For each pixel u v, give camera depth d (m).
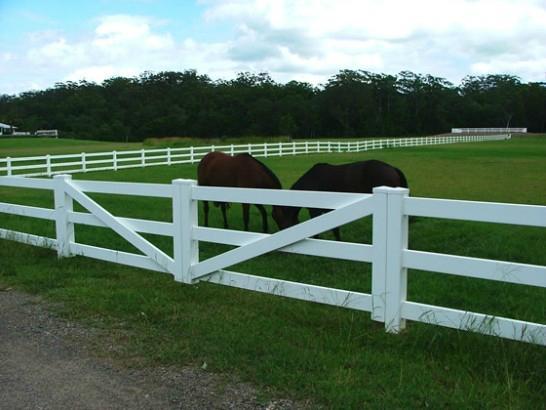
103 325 4.40
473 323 3.63
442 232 8.59
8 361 3.72
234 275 5.04
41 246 7.30
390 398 3.03
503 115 115.50
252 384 3.30
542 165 23.80
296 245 4.54
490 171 20.70
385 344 3.82
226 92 104.06
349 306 4.25
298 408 2.99
